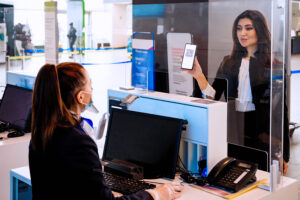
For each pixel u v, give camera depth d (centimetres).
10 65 525
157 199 178
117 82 991
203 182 225
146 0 436
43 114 158
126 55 1338
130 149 253
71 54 439
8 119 385
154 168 240
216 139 240
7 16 522
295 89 909
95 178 155
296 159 495
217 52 400
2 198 332
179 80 378
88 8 1519
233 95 391
